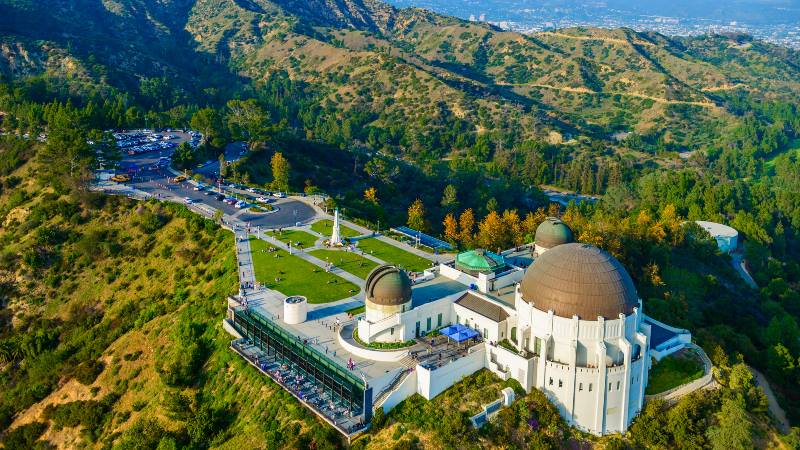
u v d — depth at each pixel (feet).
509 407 359.87
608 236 613.93
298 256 569.23
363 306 470.39
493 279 441.68
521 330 372.99
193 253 578.66
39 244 607.37
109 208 650.02
